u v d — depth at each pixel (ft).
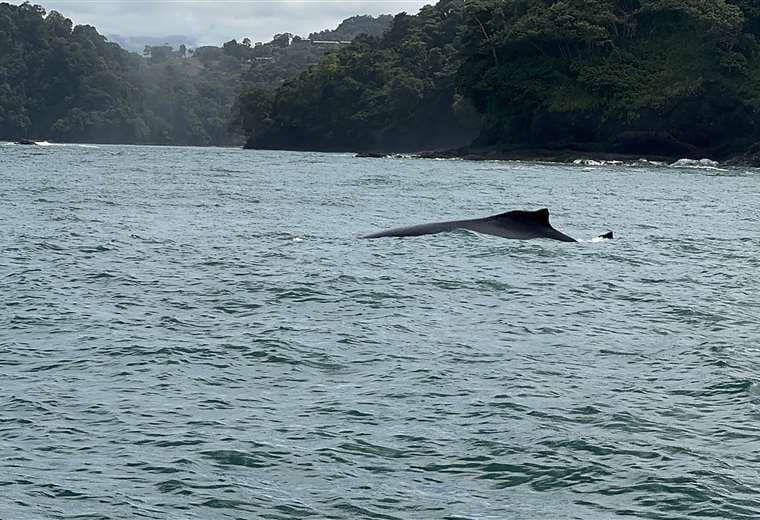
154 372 77.92
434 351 85.97
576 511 54.24
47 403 69.92
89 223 178.50
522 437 64.59
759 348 90.17
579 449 62.69
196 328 93.20
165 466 58.95
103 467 58.75
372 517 53.21
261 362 81.25
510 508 54.54
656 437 65.10
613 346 89.56
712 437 65.41
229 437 63.82
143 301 106.01
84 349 84.53
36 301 104.83
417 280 120.06
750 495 56.39
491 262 135.23
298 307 103.96
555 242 157.99
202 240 155.33
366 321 97.55
